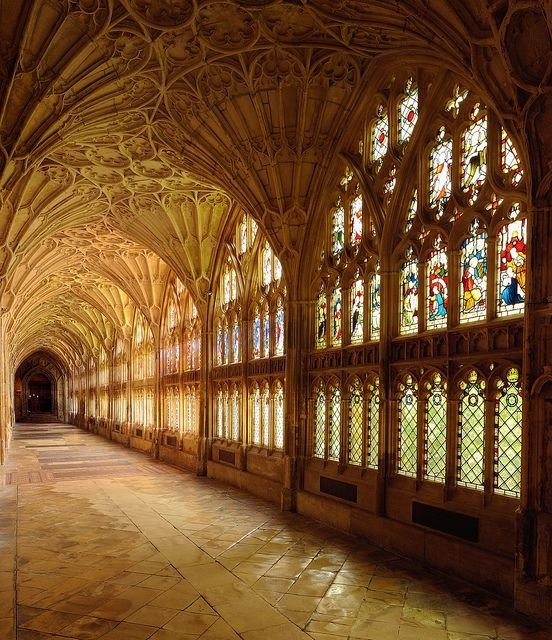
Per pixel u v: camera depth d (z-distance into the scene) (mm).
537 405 6637
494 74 7148
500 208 7785
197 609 6738
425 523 8812
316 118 11547
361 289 11203
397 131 10328
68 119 11047
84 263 24453
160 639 5895
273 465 14094
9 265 16078
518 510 6762
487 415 7762
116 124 12234
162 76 10711
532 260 6688
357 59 10250
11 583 7680
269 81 10836
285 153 12023
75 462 22453
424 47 8773
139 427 28766
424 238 9352
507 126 7156
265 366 15008
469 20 7113
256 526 11195
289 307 13125
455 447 8430
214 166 13422
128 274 24609
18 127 10328
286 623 6340
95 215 18281
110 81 10531
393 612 6688
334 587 7559
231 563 8633
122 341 33625
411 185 9805
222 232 18234
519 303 7512
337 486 11289
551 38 5793
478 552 7645
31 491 15344
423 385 9156
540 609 6438
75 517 11953
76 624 6277
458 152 8750
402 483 9547
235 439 17125
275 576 8008
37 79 9734
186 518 11891
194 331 21312
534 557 6594
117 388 34688
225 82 11000
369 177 10961
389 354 9977
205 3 8906
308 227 12711
